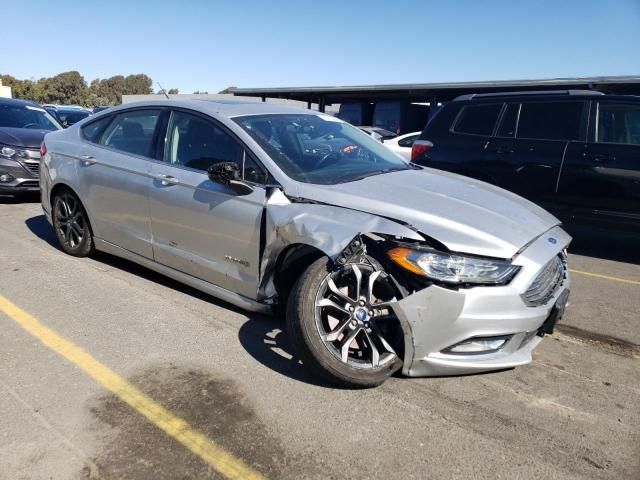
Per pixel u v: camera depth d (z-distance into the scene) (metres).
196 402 2.90
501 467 2.47
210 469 2.41
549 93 6.59
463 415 2.86
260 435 2.64
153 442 2.58
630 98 6.04
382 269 2.94
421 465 2.47
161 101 4.49
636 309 4.57
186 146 4.11
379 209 3.13
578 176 6.18
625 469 2.49
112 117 4.88
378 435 2.67
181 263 4.11
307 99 22.03
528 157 6.49
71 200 5.19
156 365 3.28
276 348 3.53
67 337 3.61
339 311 2.99
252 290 3.63
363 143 4.50
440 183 3.81
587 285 5.22
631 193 5.89
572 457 2.56
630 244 6.98
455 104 7.21
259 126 3.96
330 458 2.50
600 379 3.32
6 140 7.86
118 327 3.77
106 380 3.10
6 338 3.58
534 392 3.12
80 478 2.33
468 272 2.83
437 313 2.83
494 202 3.51
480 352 2.96
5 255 5.32
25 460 2.43
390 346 2.99
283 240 3.27
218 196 3.71
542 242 3.16
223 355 3.42
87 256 5.26
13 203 8.11
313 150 3.96
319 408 2.88
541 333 3.20
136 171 4.34
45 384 3.04
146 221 4.32
